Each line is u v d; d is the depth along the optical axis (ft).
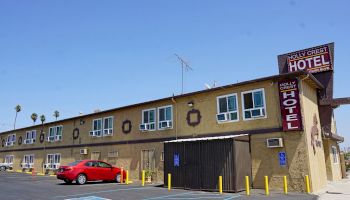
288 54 76.74
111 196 47.65
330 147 74.90
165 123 76.95
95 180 69.15
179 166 60.95
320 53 72.02
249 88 62.85
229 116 64.69
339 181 73.10
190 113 72.43
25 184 65.77
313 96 65.36
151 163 78.48
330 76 69.87
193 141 59.98
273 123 58.23
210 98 69.26
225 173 54.75
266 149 58.13
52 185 63.82
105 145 93.45
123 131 88.38
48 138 122.52
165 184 62.64
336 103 66.08
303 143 54.29
